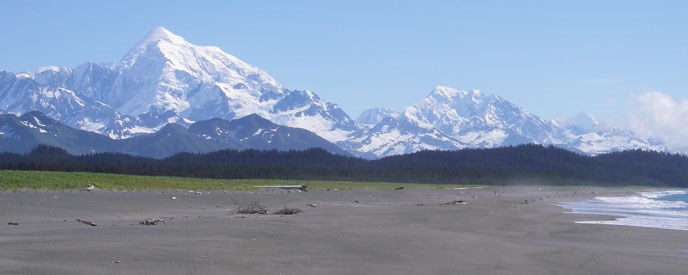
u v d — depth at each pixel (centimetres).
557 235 3891
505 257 2655
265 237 2714
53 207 4328
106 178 8631
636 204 9194
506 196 11200
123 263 2042
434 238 2967
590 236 3853
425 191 11619
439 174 18888
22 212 3922
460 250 2731
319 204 6347
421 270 2273
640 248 3284
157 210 4747
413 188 13162
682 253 3075
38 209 4131
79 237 2609
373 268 2255
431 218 4772
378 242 2750
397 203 7481
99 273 1878
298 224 3372
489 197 10512
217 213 4569
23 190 6019
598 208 7662
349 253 2491
